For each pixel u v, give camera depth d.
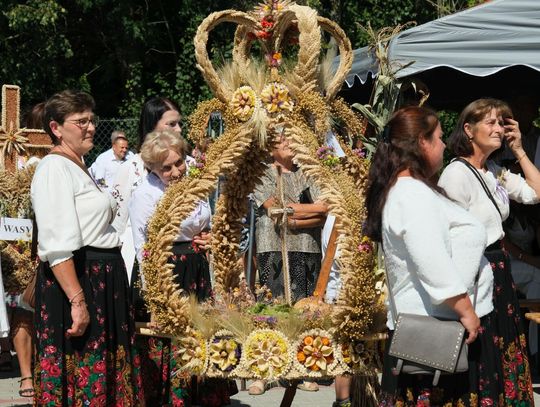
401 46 7.56
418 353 4.47
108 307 5.44
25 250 8.20
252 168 5.91
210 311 5.49
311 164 5.36
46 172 5.34
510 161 8.50
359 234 5.20
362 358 5.33
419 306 4.59
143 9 24.69
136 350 5.67
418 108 4.71
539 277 8.83
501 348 5.45
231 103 5.57
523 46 7.35
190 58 22.91
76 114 5.47
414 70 7.50
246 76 5.55
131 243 6.98
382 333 5.30
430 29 7.54
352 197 5.26
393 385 4.75
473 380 4.75
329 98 5.56
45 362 5.32
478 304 4.77
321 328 5.29
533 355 9.02
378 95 7.48
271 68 5.65
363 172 5.52
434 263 4.39
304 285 7.27
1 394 8.13
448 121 16.81
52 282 5.37
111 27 24.23
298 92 5.44
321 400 7.81
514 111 9.22
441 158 4.72
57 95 5.51
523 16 7.39
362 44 21.14
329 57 5.60
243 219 6.30
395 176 4.60
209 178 5.50
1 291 7.67
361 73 9.06
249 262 7.41
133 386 5.53
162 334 5.55
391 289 4.73
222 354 5.30
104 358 5.38
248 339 5.27
